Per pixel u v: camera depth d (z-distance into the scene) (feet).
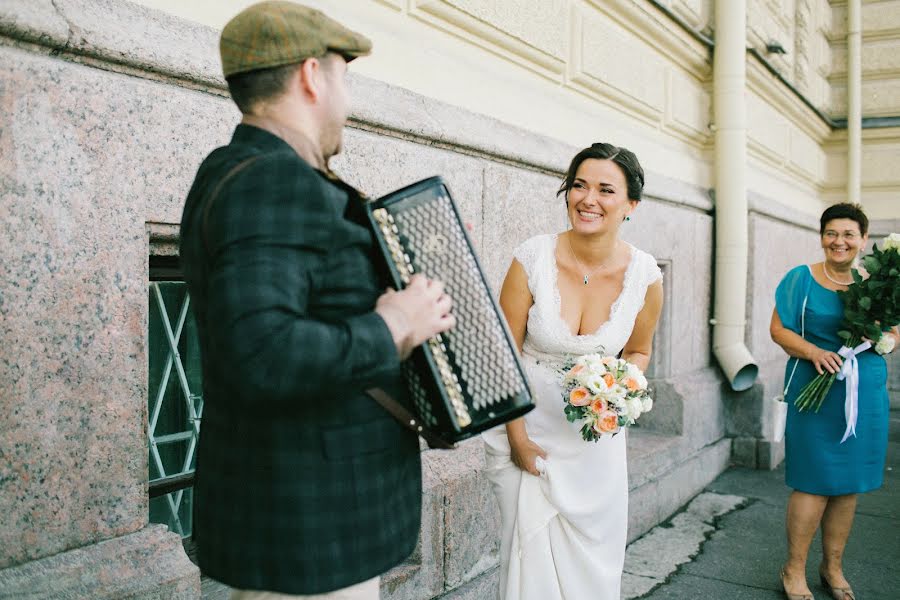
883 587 11.69
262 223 3.75
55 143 5.55
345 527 4.18
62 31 5.54
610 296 7.89
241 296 3.63
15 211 5.34
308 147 4.30
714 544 13.26
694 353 17.67
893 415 25.46
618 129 14.94
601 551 7.76
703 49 18.17
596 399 7.20
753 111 21.18
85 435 5.83
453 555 9.30
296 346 3.66
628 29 15.28
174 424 8.32
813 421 10.78
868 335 10.47
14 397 5.41
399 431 4.51
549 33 12.51
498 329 4.53
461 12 10.36
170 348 8.25
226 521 4.20
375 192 8.54
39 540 5.58
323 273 4.03
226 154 4.17
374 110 8.46
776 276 21.70
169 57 6.27
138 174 6.09
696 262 17.56
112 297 5.96
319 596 4.22
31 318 5.48
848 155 28.50
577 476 7.65
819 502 10.87
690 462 15.88
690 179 17.90
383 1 9.25
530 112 11.93
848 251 10.93
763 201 20.63
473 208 10.08
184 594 6.13
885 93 28.53
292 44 4.18
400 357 4.13
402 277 4.31
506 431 7.89
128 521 6.14
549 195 11.75
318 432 4.14
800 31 25.50
